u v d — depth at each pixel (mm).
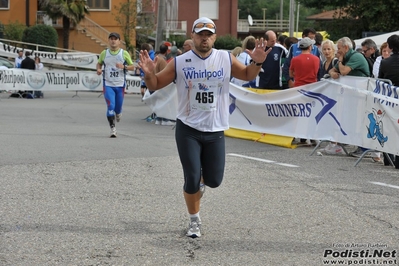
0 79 25297
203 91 6152
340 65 10938
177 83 6254
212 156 6293
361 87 10609
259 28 67438
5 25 45938
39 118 17281
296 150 12055
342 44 10953
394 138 9820
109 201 7645
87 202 7578
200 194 6371
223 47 56406
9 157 10391
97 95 30422
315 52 13250
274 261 5613
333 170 9969
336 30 33750
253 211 7309
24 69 26344
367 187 8711
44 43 43062
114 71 13039
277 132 12555
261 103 12852
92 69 37906
